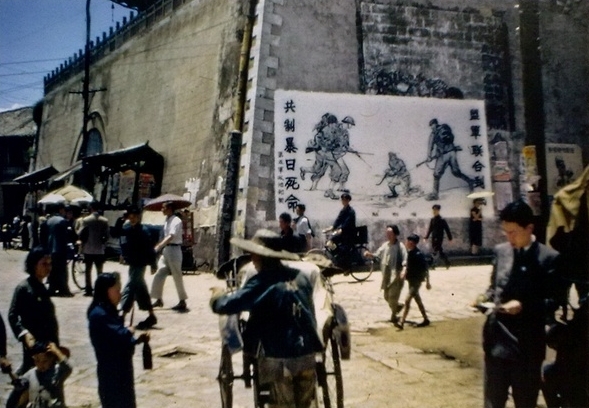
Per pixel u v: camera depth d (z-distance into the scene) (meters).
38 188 33.41
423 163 17.66
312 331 3.91
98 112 29.02
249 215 15.81
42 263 4.84
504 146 18.83
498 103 18.97
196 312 9.92
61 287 11.69
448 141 18.06
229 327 4.36
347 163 16.89
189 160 20.08
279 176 16.25
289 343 3.82
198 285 13.84
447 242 17.58
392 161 17.31
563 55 20.00
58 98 35.06
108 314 4.15
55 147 34.59
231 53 18.53
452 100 18.34
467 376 6.10
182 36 22.30
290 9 17.03
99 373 4.12
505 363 3.72
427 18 18.48
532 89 19.36
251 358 4.06
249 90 16.69
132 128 25.39
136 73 25.80
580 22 20.44
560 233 5.05
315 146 16.64
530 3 19.53
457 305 10.44
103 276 4.20
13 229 30.98
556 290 3.63
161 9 24.22
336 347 4.70
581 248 4.93
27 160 40.59
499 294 3.74
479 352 7.14
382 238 16.81
